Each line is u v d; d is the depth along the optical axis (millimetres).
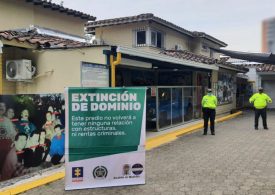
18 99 7199
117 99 6535
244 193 6098
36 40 10531
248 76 29375
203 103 13758
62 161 8359
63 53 10352
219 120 18750
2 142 6855
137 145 6656
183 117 16719
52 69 10461
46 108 7883
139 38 19828
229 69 23016
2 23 13406
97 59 10047
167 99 14938
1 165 6832
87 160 6453
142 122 6668
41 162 7781
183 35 23734
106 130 6520
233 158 9172
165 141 12023
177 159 9031
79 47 10180
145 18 18953
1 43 9234
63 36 14164
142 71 16828
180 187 6492
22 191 6195
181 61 14273
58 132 8227
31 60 10656
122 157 6605
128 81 15727
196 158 9164
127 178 6645
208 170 7820
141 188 6461
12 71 10172
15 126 7137
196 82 19125
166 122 14828
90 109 6434
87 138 6445
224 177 7203
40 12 15328
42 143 7793
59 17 16406
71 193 6188
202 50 25469
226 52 18562
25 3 14414
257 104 15508
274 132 14523
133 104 6609
